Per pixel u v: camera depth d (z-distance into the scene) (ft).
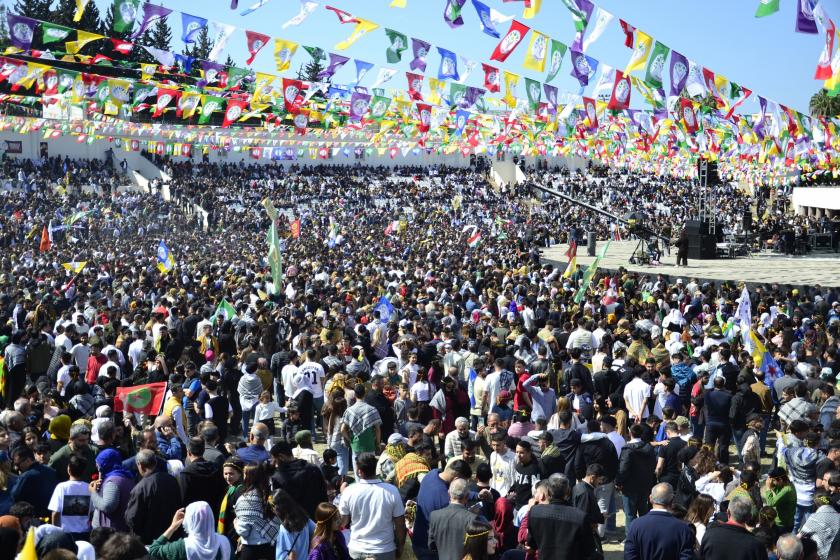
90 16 205.67
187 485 25.84
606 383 42.98
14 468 28.35
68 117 141.69
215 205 185.26
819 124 65.62
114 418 35.29
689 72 45.03
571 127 66.90
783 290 84.07
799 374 41.68
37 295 68.95
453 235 160.86
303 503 26.43
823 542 24.66
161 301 60.08
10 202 157.58
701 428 42.39
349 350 46.60
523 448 28.43
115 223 150.10
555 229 174.50
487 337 49.65
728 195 204.23
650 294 71.31
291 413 35.19
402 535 24.66
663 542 22.20
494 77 51.37
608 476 31.86
